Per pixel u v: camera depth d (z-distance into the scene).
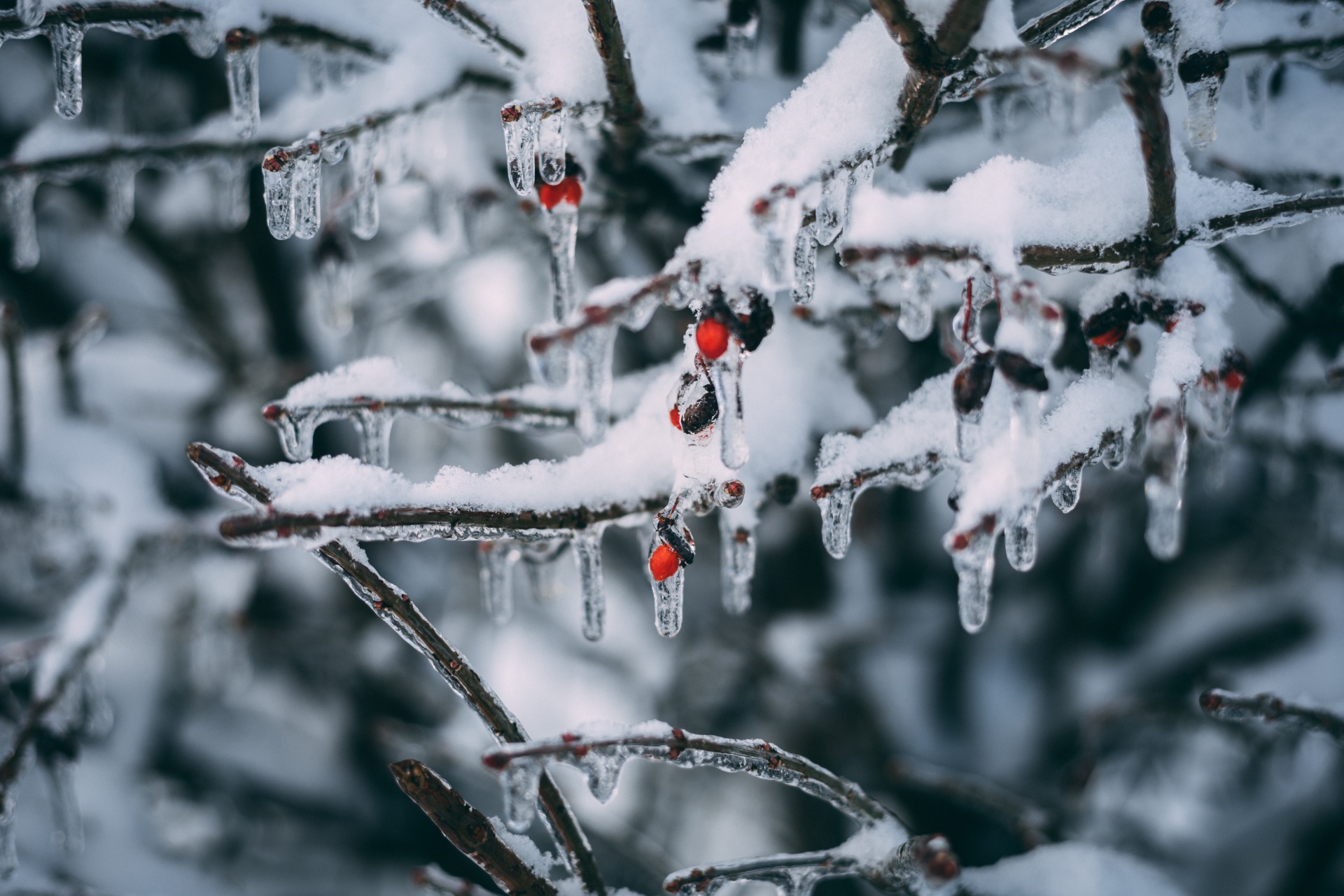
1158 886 2.18
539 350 1.58
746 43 2.39
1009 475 1.56
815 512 4.51
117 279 5.12
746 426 2.19
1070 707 4.67
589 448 1.95
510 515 1.75
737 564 2.18
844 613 4.68
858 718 4.53
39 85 4.45
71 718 3.26
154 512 3.85
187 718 4.91
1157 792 4.57
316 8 2.29
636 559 5.26
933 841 1.71
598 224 2.91
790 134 1.65
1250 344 3.19
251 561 4.19
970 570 1.61
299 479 1.67
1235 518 4.79
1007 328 1.46
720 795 4.86
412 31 2.37
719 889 1.90
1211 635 4.64
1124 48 1.61
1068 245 1.69
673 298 1.60
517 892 1.77
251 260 4.60
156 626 4.88
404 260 3.82
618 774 1.65
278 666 5.09
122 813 4.51
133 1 2.08
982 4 1.42
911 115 1.67
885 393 4.28
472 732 4.42
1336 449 3.23
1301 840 3.99
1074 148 2.11
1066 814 4.00
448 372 5.27
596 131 2.34
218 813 4.82
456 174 2.77
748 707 4.74
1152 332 2.22
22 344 3.52
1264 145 2.39
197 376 4.67
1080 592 4.87
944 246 1.53
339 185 2.99
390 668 4.67
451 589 5.32
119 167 2.69
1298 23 2.25
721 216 1.59
